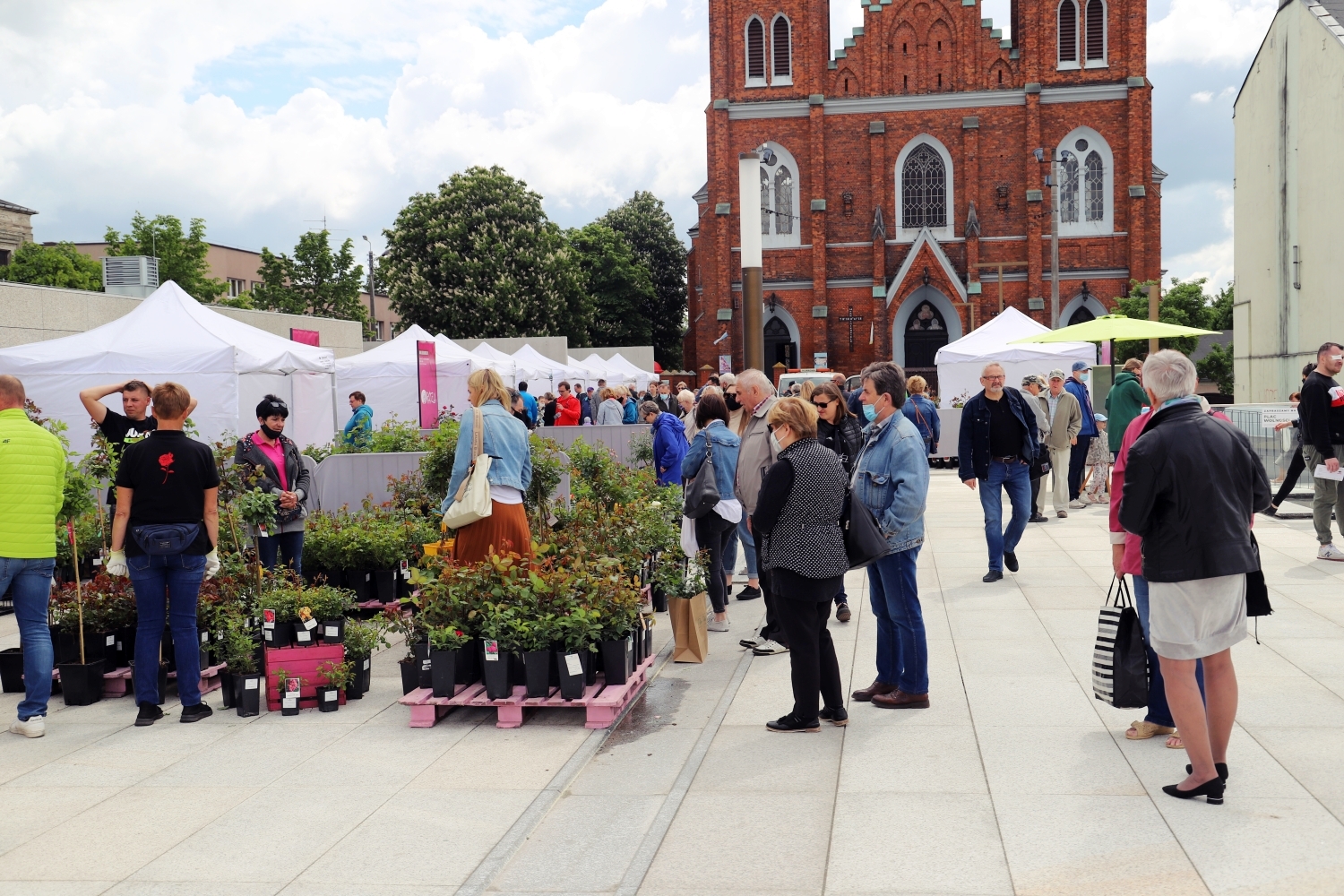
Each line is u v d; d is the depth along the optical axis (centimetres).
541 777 540
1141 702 547
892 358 5059
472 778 542
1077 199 4994
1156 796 481
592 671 660
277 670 677
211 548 666
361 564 973
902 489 619
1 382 644
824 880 409
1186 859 414
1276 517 1405
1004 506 1712
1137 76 4884
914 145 5091
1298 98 2459
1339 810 457
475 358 2534
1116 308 4719
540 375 3070
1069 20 4959
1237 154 2964
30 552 625
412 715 638
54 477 642
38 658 634
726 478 856
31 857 450
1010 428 1031
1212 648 469
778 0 5069
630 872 422
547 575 677
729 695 685
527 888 412
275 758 582
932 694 666
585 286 6200
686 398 1259
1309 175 2409
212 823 485
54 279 5316
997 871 411
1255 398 2817
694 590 778
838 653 790
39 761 584
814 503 583
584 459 1179
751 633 866
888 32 5094
